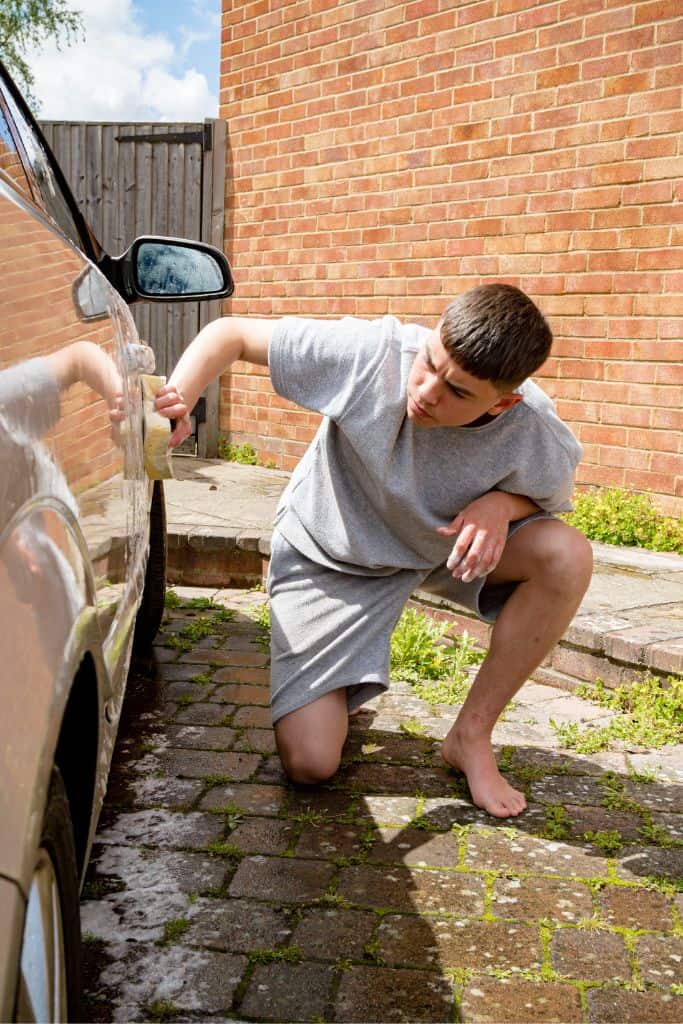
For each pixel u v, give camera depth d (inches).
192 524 214.7
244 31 305.0
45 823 42.2
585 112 226.4
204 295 125.8
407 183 265.3
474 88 247.4
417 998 77.1
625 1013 76.4
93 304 76.4
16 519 44.9
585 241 229.1
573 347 233.5
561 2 227.9
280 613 115.2
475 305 89.0
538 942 85.3
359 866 96.9
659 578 187.8
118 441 78.9
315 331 103.1
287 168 297.1
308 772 111.0
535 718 140.3
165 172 320.8
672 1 209.2
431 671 156.6
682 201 211.5
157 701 140.6
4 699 39.1
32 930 39.3
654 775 121.2
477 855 100.0
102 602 66.2
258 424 312.7
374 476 104.3
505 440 102.0
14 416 46.5
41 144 103.9
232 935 84.5
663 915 90.5
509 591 115.6
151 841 100.3
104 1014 73.6
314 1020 74.0
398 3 261.3
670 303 215.3
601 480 231.1
